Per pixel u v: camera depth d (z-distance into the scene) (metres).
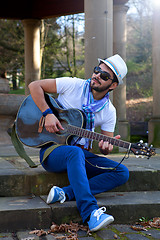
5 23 14.91
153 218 2.45
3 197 2.49
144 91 15.49
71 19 15.45
